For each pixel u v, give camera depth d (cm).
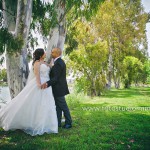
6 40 712
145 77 5697
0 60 1014
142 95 2403
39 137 595
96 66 2308
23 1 750
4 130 645
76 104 1394
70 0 809
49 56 830
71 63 2281
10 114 634
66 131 655
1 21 999
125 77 4256
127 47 3916
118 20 3462
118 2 3400
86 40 2362
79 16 867
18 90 777
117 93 2775
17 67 770
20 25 753
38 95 632
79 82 2217
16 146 519
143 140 586
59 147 518
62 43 850
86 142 564
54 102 651
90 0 831
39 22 1048
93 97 2161
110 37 3431
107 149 515
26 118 623
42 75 652
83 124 758
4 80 1141
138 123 796
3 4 920
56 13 810
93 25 2888
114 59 3956
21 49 762
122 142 567
